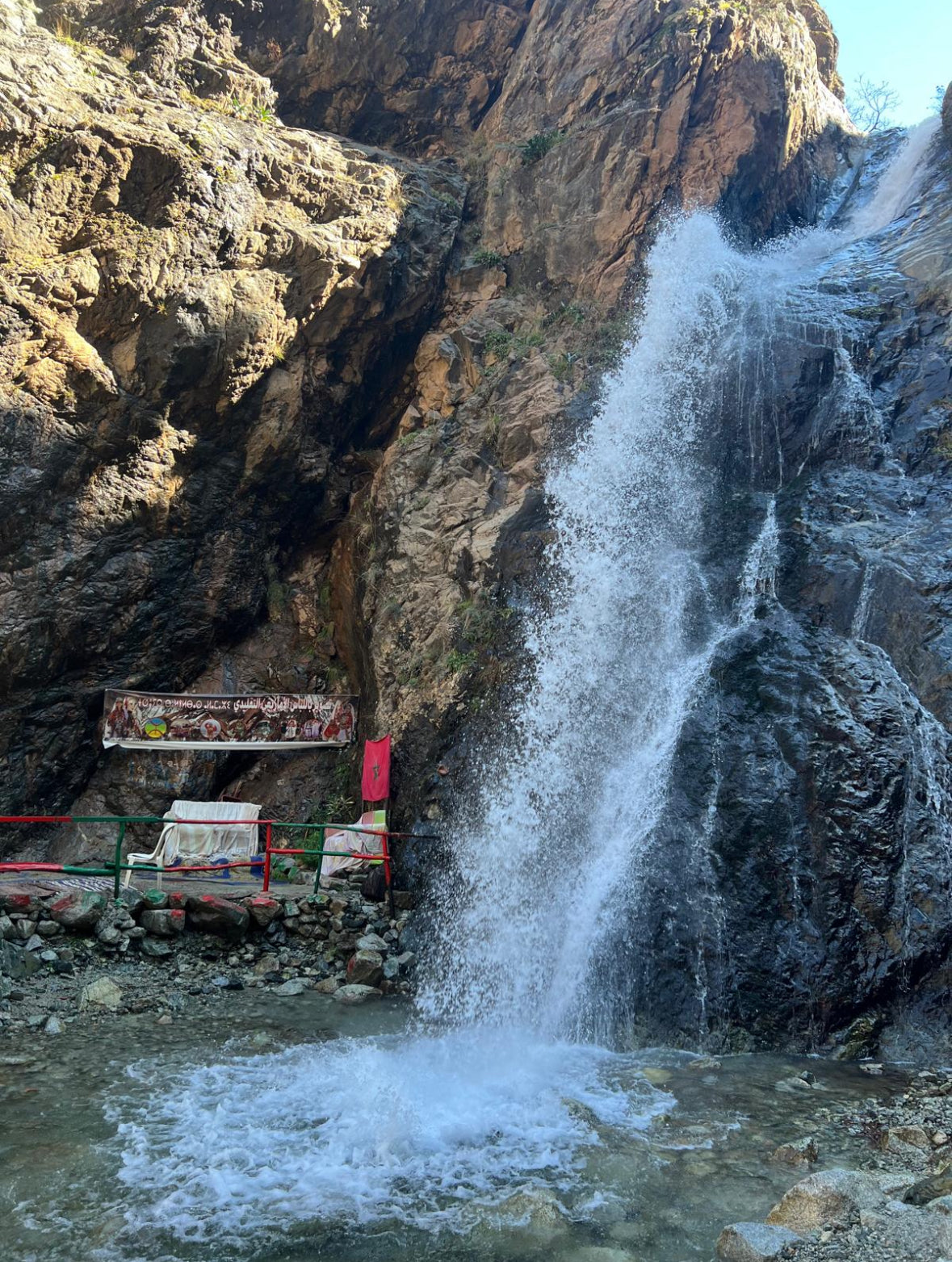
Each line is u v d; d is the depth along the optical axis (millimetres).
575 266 17906
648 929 8555
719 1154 5629
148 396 14891
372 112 20203
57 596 14586
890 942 8188
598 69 19188
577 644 12398
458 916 10445
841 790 8883
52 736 14930
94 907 9539
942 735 9461
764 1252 4281
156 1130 5734
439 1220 4789
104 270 14273
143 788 15250
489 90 20703
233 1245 4512
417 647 14406
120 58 16891
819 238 19766
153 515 15453
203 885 11484
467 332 17531
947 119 19922
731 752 9680
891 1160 5516
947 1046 7766
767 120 18641
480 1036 8109
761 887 8555
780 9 20594
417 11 19828
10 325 13594
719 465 14273
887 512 12305
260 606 17281
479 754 12273
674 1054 7754
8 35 14812
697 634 11680
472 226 19203
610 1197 5070
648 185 17891
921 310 15062
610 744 10961
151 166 14562
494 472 15586
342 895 11422
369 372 17594
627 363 15969
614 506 14109
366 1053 7352
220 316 15086
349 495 17859
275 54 19109
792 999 7965
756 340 15203
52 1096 6234
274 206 15930
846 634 11062
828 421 14000
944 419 13242
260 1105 6168
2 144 13641
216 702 15344
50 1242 4473
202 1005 8578
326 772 15789
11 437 13836
